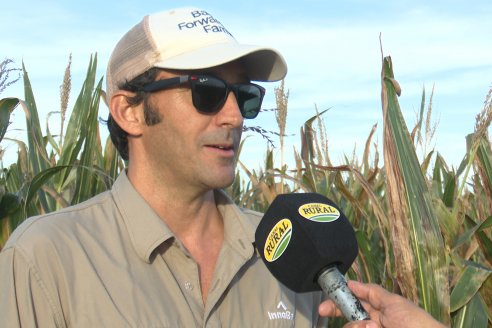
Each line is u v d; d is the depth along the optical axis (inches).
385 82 110.5
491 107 130.7
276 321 83.9
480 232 132.9
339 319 140.1
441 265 107.8
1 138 130.4
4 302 73.7
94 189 158.4
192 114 83.2
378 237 154.7
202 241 86.5
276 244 73.9
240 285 84.0
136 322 74.5
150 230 79.3
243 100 87.0
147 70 85.1
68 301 74.7
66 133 155.0
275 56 91.0
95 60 155.6
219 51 84.7
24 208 132.5
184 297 78.7
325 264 69.2
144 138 86.8
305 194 76.2
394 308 72.3
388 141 110.0
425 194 109.0
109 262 77.7
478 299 118.6
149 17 89.4
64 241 77.3
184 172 83.7
